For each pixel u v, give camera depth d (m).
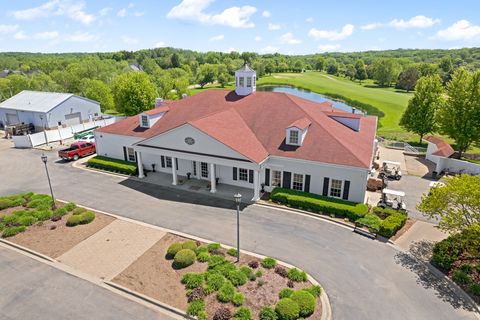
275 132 29.27
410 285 17.12
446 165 35.50
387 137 54.12
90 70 98.75
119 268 18.45
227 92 36.59
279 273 17.62
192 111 34.91
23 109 53.62
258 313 14.85
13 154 41.66
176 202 27.09
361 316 15.05
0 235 22.00
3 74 131.62
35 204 26.14
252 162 25.95
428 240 21.41
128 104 54.72
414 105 47.34
